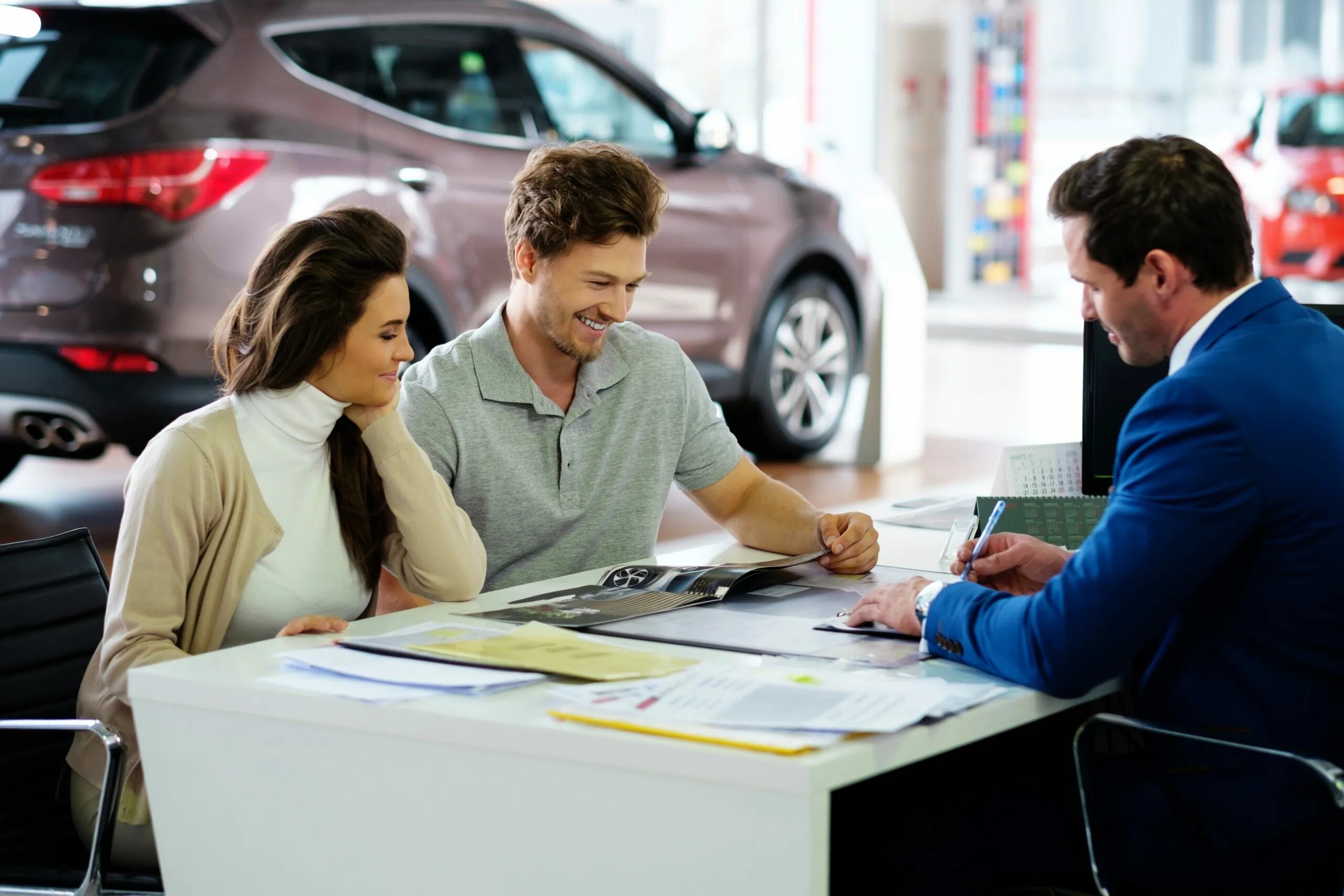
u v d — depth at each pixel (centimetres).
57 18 497
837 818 208
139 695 185
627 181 247
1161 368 272
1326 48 1767
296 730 175
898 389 709
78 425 493
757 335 664
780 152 1066
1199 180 190
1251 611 188
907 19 1697
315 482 227
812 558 248
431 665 182
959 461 723
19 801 239
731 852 151
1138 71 1816
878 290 708
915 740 159
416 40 540
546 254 249
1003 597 189
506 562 268
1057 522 249
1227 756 190
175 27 489
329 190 502
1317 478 182
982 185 1689
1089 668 177
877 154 1391
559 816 160
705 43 1317
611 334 273
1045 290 1773
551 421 264
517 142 568
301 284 217
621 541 273
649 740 154
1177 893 193
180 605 216
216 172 478
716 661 188
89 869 202
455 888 167
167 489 215
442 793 166
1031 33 1667
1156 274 192
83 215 479
